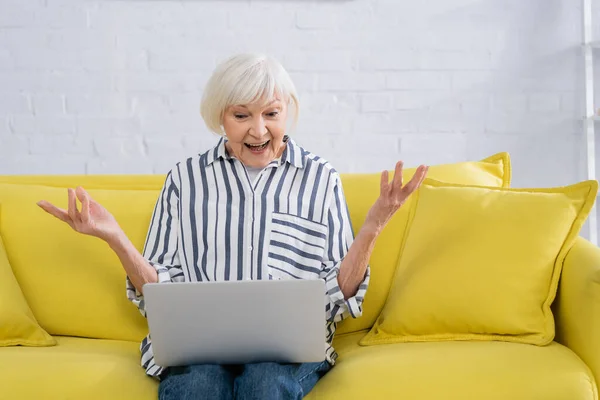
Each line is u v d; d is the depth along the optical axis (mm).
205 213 1878
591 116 2867
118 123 2918
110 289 1991
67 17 2873
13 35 2871
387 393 1611
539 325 1763
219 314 1535
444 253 1857
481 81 2951
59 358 1729
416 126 2959
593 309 1649
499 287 1783
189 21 2895
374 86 2939
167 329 1558
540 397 1567
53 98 2900
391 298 1925
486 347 1713
